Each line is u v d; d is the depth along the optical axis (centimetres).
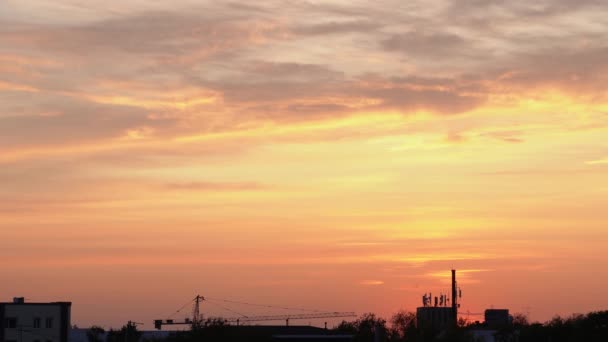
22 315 15238
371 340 15362
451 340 14250
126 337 17788
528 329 14400
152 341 15575
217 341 14388
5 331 15112
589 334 13462
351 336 15150
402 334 15412
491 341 15062
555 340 13900
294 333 15625
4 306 15175
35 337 15250
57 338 15325
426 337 14750
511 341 14625
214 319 14762
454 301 14650
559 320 14412
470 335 14275
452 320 14662
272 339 14700
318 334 15788
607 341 13200
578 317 14312
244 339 14575
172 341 14700
